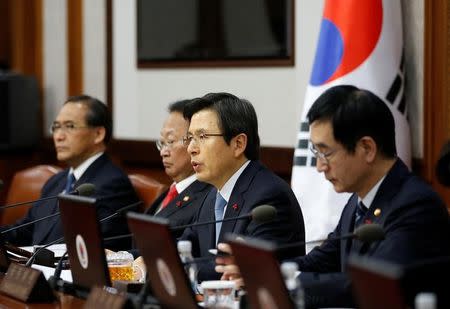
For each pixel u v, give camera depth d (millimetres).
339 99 5992
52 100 15336
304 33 11445
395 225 5961
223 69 12500
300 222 7641
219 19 12508
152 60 13500
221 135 7613
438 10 9805
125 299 5750
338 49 9680
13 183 12102
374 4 9633
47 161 15445
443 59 9812
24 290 6688
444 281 5934
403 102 9805
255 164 7727
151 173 13594
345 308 6121
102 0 14273
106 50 14211
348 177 6051
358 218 6340
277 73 11828
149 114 13633
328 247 6992
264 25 11930
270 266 4953
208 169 7648
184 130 9172
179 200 8914
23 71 15625
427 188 6066
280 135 11844
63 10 15008
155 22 13422
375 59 9609
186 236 8117
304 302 6137
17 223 10789
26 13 15617
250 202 7484
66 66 15008
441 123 9859
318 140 6020
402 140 9773
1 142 14898
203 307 5930
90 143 10586
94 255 6449
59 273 7133
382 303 4223
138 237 5965
